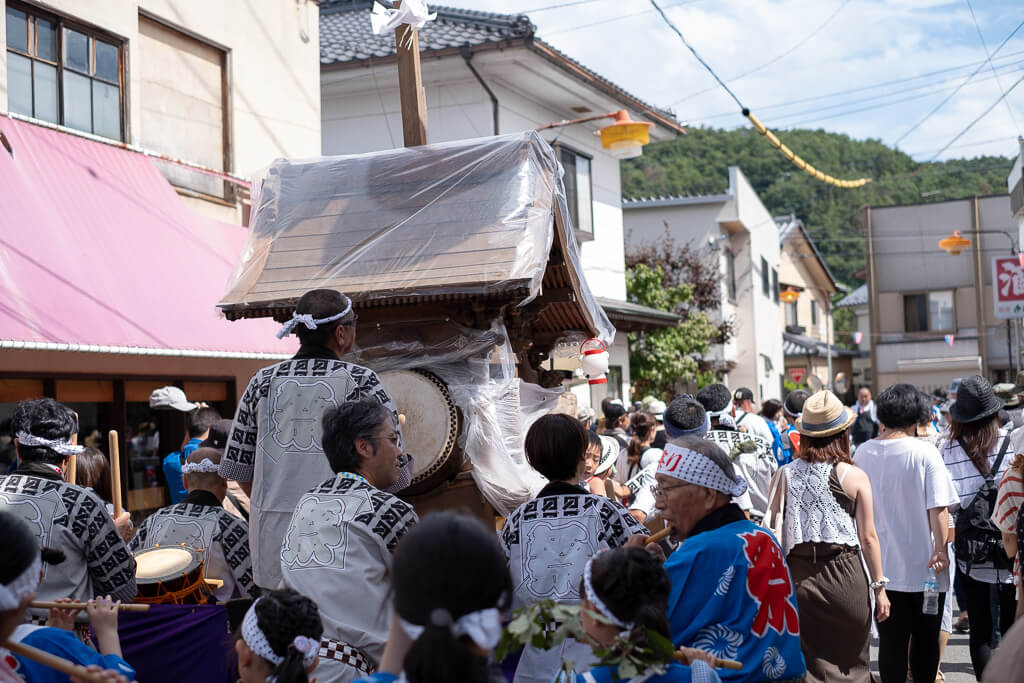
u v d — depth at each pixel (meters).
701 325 22.89
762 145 51.34
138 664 3.87
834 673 4.80
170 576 4.07
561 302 5.37
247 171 11.35
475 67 15.82
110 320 7.45
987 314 36.69
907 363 37.56
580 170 18.92
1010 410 8.93
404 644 2.13
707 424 5.96
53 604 3.28
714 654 2.96
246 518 5.78
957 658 7.41
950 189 41.16
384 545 3.33
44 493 3.69
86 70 9.31
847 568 4.84
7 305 6.68
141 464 9.32
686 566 3.05
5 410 7.79
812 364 40.84
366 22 18.81
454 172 4.87
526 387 5.14
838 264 61.38
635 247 26.05
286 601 2.85
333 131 17.00
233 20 11.19
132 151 9.64
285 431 3.88
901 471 5.70
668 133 20.94
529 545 3.66
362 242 4.73
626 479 7.95
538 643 2.76
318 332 4.01
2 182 7.54
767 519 5.09
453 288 4.36
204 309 8.65
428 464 4.46
